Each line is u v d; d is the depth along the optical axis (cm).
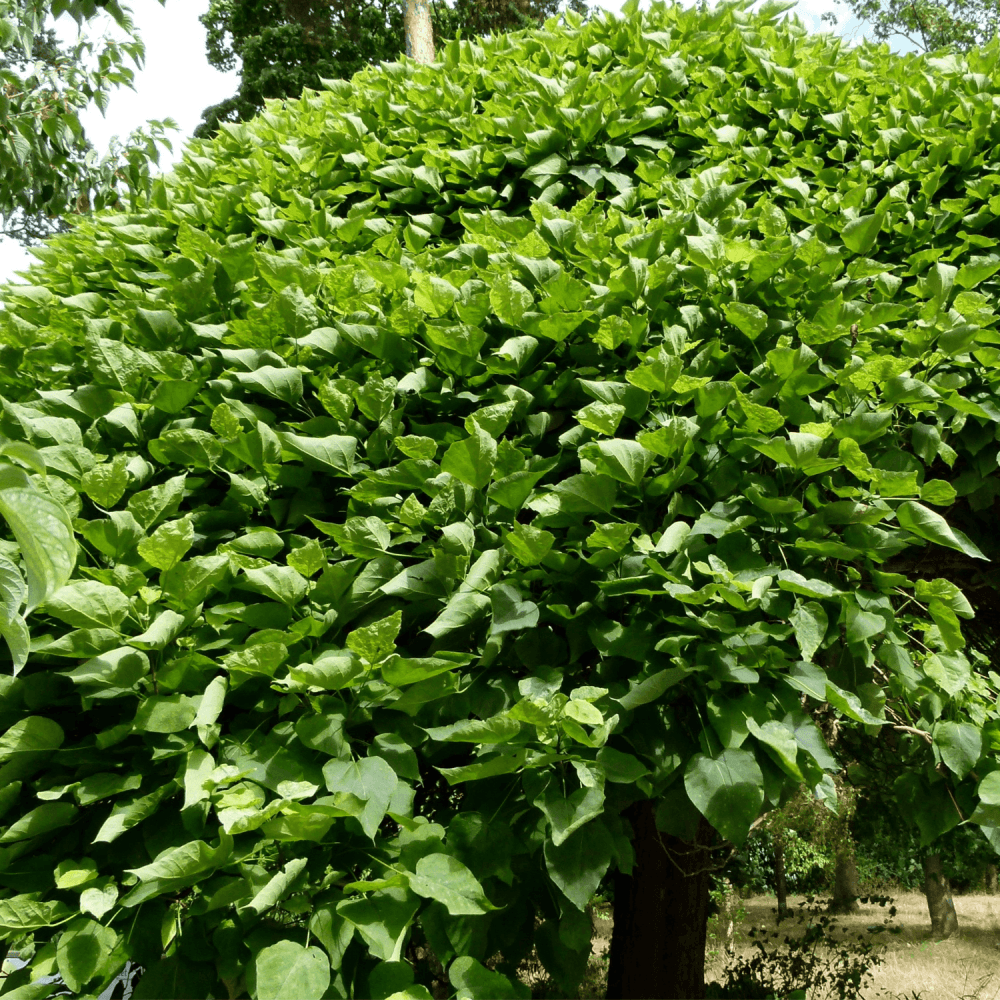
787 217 225
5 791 129
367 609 154
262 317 183
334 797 119
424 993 109
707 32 299
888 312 180
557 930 134
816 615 142
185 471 175
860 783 600
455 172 258
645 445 150
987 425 182
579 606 143
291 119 323
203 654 142
